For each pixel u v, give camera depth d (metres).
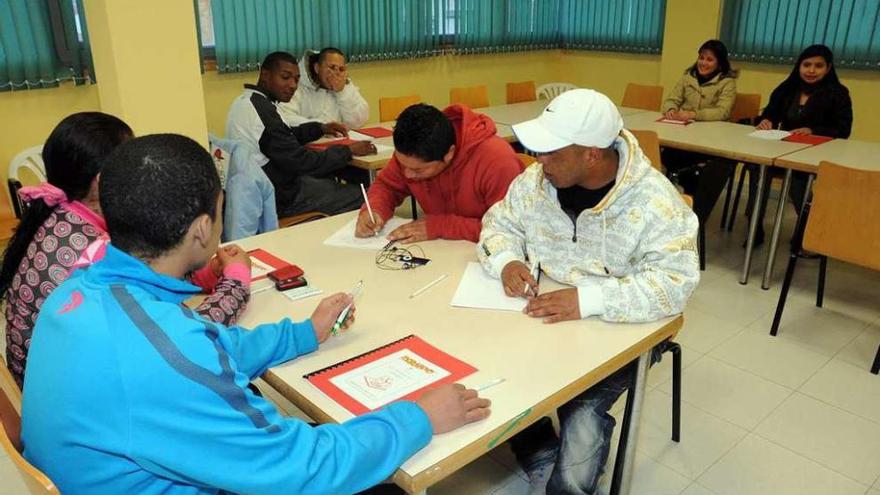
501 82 6.14
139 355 0.85
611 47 6.01
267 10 4.41
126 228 0.93
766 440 2.21
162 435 0.85
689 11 5.30
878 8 4.38
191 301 1.62
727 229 4.18
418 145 1.84
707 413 2.35
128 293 0.91
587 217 1.61
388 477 1.03
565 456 1.71
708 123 4.06
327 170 3.23
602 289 1.48
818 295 3.13
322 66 4.06
